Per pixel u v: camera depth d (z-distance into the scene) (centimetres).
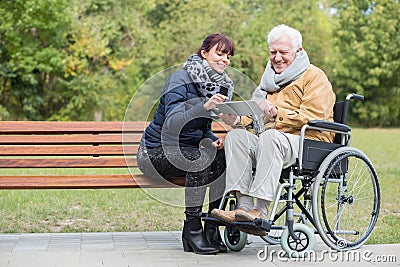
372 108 5516
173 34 4475
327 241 809
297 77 848
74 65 3962
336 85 5494
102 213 1227
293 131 830
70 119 4144
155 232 1005
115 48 4203
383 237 987
